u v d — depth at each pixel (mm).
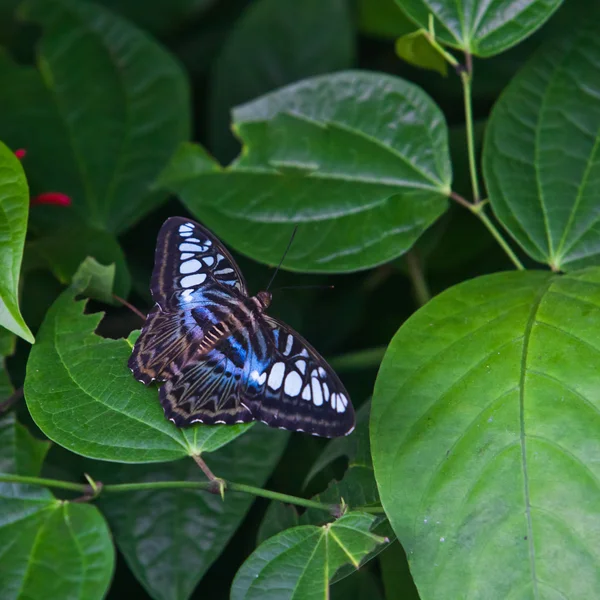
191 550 972
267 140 1009
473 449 923
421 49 1000
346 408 943
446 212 1033
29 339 926
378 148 1002
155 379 950
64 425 941
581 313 942
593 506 911
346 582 984
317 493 966
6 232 929
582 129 992
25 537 927
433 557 914
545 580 906
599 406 923
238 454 984
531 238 983
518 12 986
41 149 1044
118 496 980
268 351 958
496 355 937
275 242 997
